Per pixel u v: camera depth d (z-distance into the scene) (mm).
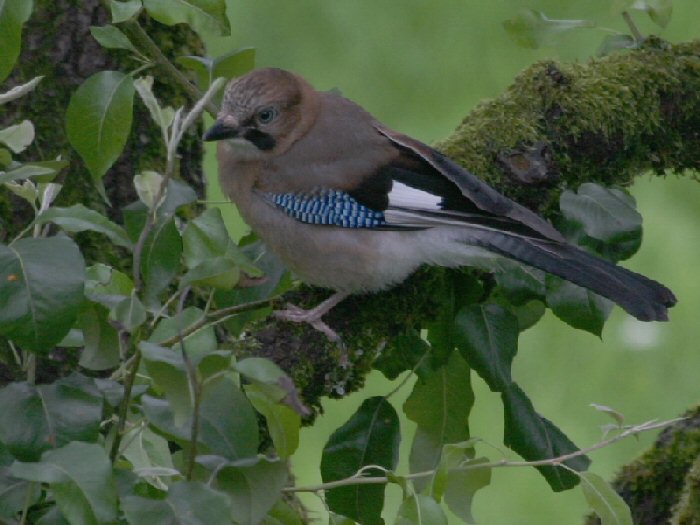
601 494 5520
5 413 4844
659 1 8000
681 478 7398
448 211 7113
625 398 13055
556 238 6930
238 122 7672
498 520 12141
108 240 7578
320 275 7500
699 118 8008
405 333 7121
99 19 7699
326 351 6973
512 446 6734
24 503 4820
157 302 5172
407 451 12734
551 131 7586
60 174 6531
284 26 16234
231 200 8031
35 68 7625
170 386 4590
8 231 7312
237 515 4918
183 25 7918
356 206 7426
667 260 14242
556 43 7816
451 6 16438
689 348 13383
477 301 7137
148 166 7762
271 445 6816
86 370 7195
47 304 4715
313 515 11578
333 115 7840
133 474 4863
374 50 16031
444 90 15750
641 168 8062
